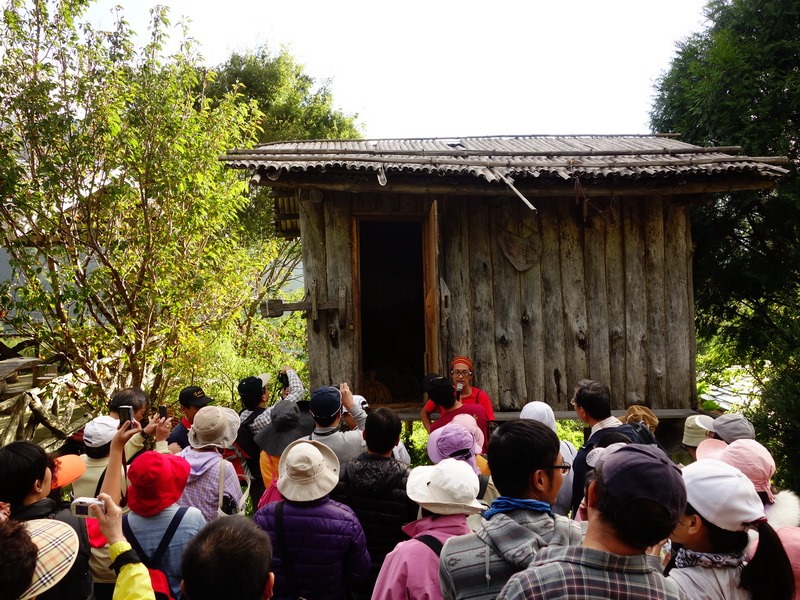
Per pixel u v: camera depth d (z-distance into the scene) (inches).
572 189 265.0
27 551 70.7
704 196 283.9
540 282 283.1
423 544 90.2
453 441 117.3
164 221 343.0
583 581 61.1
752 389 381.1
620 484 61.2
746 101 323.6
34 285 305.0
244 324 482.6
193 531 104.7
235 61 689.0
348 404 168.1
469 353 279.0
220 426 138.7
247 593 67.2
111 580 110.7
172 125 323.0
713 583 78.6
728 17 358.6
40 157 310.2
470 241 280.5
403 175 255.0
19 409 278.1
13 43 307.9
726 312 374.3
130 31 326.6
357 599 114.2
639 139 350.3
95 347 315.9
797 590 83.2
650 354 287.6
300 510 106.3
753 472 107.1
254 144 370.3
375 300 450.3
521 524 79.7
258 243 621.3
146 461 105.9
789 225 335.9
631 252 286.5
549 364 282.7
